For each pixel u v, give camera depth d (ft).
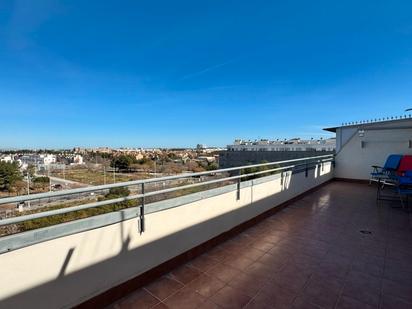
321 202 17.24
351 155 25.81
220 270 7.97
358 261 8.62
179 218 8.18
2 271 4.42
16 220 4.53
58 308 5.25
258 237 10.85
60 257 5.23
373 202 17.22
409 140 22.61
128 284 6.66
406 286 7.07
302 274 7.73
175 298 6.48
